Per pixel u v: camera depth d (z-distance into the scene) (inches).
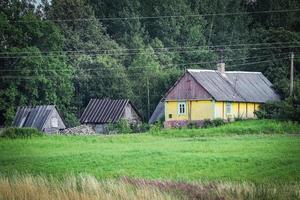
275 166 5068.9
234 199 3398.1
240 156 5575.8
